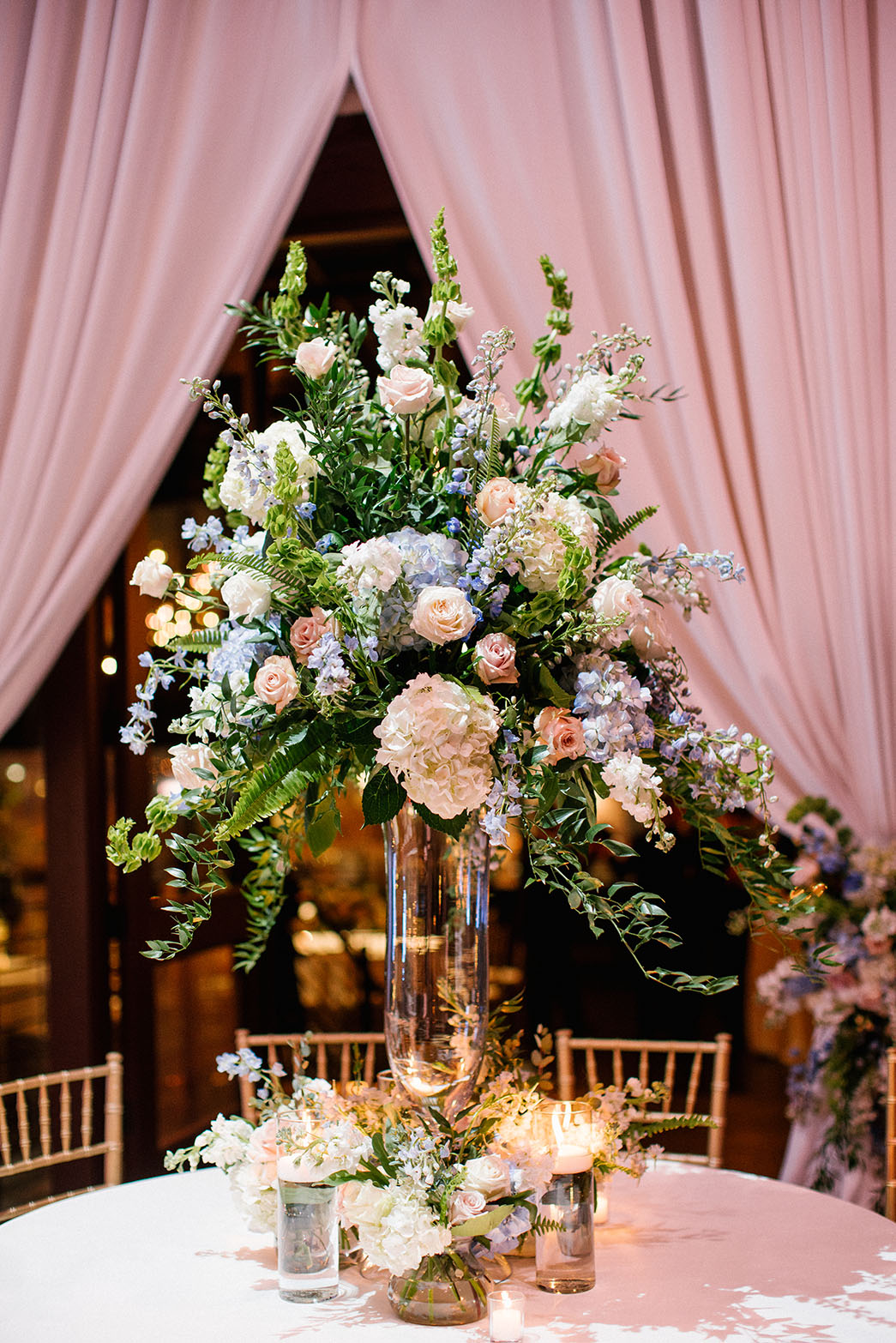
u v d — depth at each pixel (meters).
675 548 2.69
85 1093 2.27
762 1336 1.33
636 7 2.72
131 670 3.49
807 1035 4.30
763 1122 4.24
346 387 1.62
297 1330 1.37
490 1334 1.31
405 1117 1.56
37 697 3.36
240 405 3.79
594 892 1.48
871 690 2.64
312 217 3.39
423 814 1.43
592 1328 1.36
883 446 2.67
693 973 5.09
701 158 2.72
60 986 3.29
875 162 2.70
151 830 1.50
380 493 1.53
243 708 1.49
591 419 1.58
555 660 1.52
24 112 2.93
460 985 1.52
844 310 2.66
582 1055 4.91
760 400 2.67
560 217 2.75
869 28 2.72
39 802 3.40
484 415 1.52
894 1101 2.24
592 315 2.72
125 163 2.88
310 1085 1.61
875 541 2.65
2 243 2.93
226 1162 1.58
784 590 2.66
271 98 2.90
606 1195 1.74
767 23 2.71
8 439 2.92
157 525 3.68
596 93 2.75
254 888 1.90
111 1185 2.24
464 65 2.82
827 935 2.70
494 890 4.39
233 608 1.49
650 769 1.37
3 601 2.88
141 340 2.88
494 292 2.77
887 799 2.65
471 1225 1.38
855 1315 1.39
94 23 2.92
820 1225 1.70
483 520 1.47
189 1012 3.58
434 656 1.46
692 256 2.71
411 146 2.82
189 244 2.89
